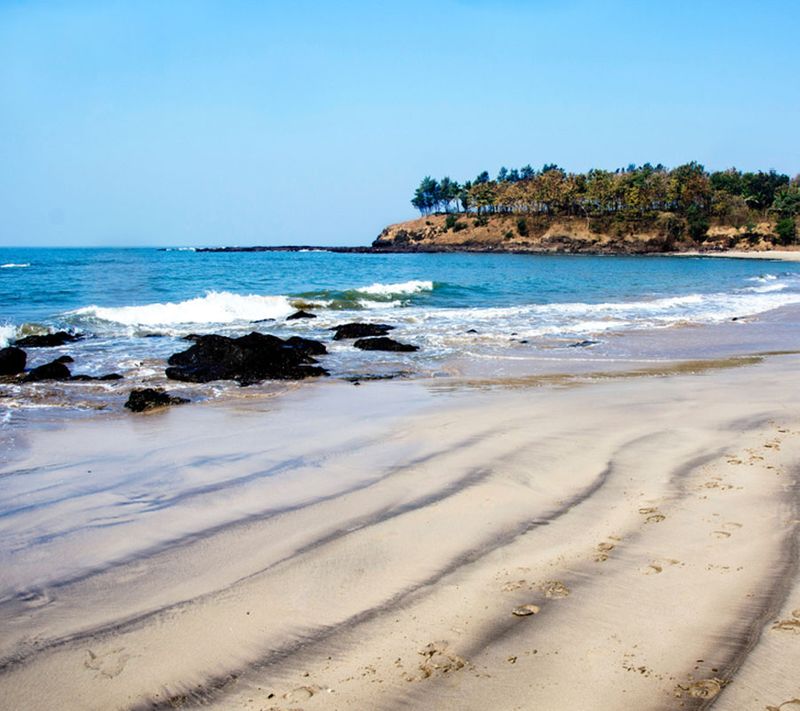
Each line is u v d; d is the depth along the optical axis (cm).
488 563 470
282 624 402
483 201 16600
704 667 339
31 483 711
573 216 15188
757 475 638
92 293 3275
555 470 679
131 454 817
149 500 643
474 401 1064
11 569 500
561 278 5138
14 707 336
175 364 1449
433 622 395
